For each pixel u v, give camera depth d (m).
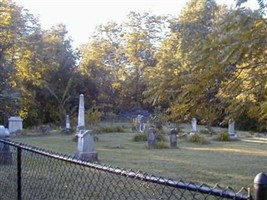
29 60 39.09
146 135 22.91
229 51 3.50
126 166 12.01
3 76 26.89
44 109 42.94
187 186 2.61
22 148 4.73
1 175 7.00
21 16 37.38
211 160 13.98
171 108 5.01
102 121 42.78
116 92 52.62
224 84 4.32
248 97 4.40
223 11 3.88
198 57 3.79
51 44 47.09
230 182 9.42
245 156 15.56
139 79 51.50
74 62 50.41
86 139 13.37
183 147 19.56
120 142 21.88
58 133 29.25
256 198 1.95
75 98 46.38
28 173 6.84
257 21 3.38
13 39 34.25
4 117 28.11
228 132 25.64
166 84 4.67
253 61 3.86
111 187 5.34
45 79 44.38
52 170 6.68
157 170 11.22
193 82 4.30
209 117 4.89
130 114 47.66
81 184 5.72
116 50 56.19
